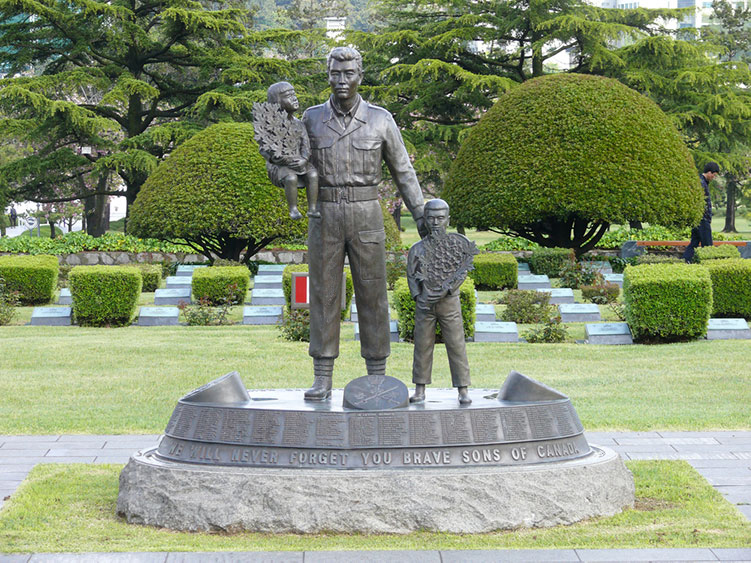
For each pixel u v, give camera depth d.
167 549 5.31
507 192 22.53
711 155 33.19
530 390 6.32
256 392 6.89
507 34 33.62
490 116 23.78
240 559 5.12
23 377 11.19
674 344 13.38
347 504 5.60
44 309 15.80
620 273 22.08
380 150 6.42
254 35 33.94
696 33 35.00
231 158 22.80
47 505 6.30
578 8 33.34
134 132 34.00
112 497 6.48
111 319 15.45
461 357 6.28
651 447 8.06
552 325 13.92
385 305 6.58
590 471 5.95
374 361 6.62
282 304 17.80
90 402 9.95
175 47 34.25
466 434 5.86
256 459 5.81
